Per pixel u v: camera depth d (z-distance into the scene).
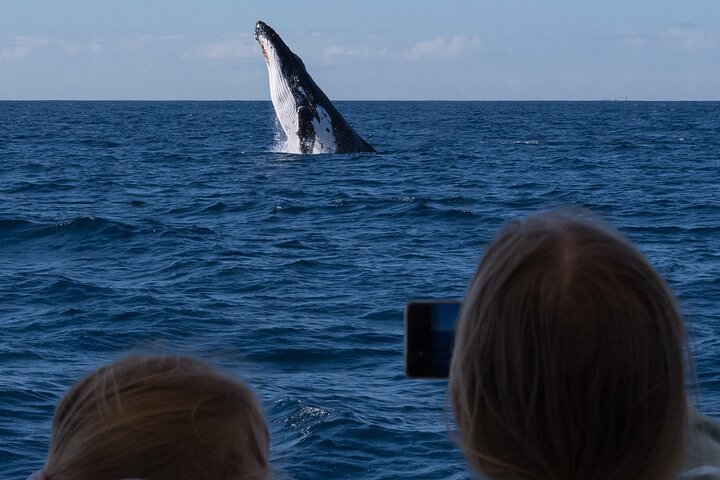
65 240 25.22
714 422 2.51
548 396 2.21
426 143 72.31
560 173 47.22
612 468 2.21
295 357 14.59
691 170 50.09
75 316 16.97
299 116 53.31
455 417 2.36
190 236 25.95
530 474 2.23
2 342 15.15
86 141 76.12
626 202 35.16
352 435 10.84
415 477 9.84
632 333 2.21
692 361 2.34
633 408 2.20
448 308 2.84
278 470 2.50
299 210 32.00
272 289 19.55
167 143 73.31
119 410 2.29
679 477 2.34
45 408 11.74
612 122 131.00
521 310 2.25
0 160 54.56
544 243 2.31
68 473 2.24
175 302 18.11
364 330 16.22
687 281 20.53
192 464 2.26
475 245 25.52
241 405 2.35
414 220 30.00
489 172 46.94
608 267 2.26
